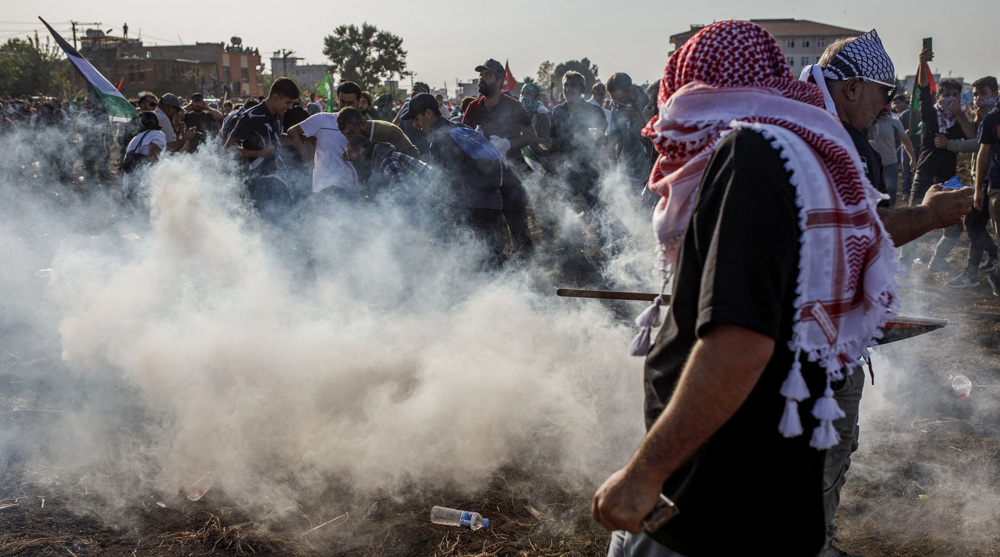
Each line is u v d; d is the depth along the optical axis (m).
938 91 7.67
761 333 1.18
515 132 6.87
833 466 2.20
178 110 9.53
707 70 1.46
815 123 1.35
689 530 1.37
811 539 1.39
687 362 1.24
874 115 2.64
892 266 1.38
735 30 1.46
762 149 1.26
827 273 1.29
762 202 1.22
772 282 1.20
